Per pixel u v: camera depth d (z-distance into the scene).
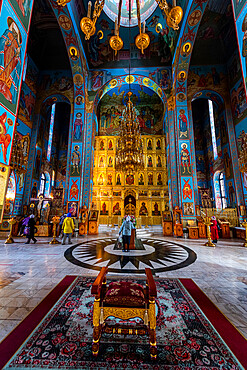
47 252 6.34
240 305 2.80
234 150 11.68
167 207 17.52
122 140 9.23
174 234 10.46
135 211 17.95
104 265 4.86
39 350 1.85
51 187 18.25
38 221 10.73
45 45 12.78
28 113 12.67
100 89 13.02
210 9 9.98
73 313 2.55
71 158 11.85
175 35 11.05
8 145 3.41
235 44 11.52
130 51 12.94
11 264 4.90
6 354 1.79
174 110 11.76
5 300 2.90
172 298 3.01
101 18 11.38
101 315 1.93
